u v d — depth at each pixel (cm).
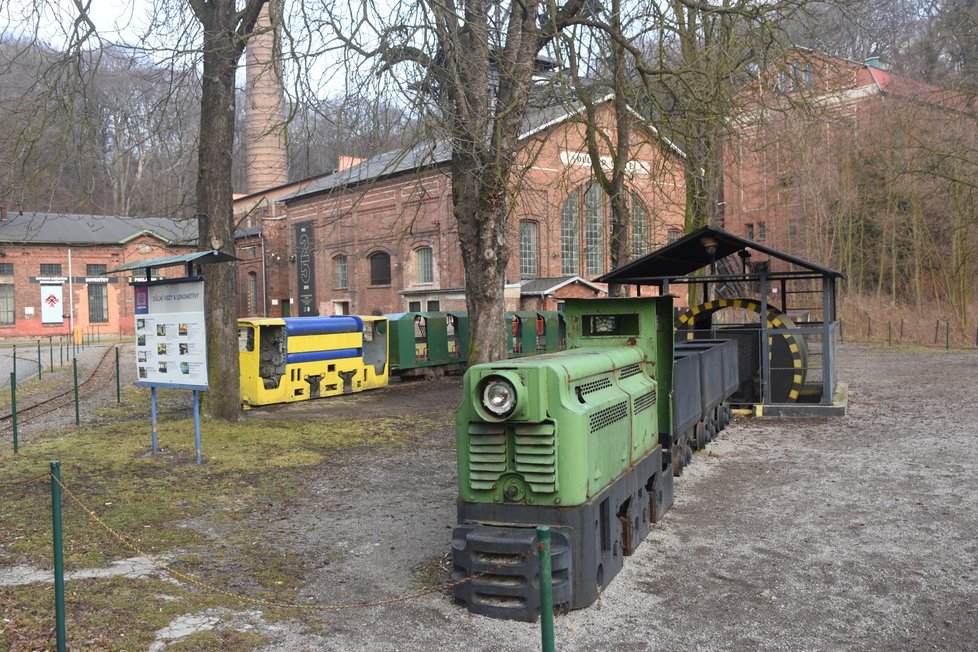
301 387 1791
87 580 615
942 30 3053
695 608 583
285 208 5122
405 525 796
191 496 898
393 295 4181
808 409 1501
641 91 1652
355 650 507
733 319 3572
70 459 1075
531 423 565
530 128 2155
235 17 1341
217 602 582
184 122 1444
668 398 842
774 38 1427
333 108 1304
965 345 3197
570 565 560
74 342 3969
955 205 3203
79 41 1266
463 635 530
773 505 874
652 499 782
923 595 611
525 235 3744
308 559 691
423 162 1348
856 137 3462
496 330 1568
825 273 1464
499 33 1377
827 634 541
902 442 1227
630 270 1561
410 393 1977
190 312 1047
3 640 498
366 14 1220
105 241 5259
